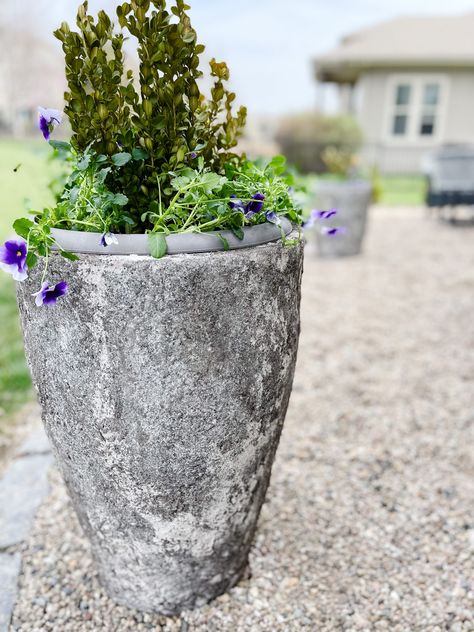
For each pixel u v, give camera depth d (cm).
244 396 117
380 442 235
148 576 140
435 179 771
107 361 108
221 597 154
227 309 108
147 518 127
